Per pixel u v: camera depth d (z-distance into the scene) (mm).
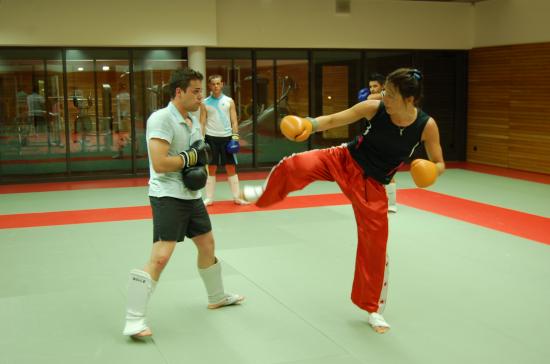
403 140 3580
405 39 12094
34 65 10328
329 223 6980
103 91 10711
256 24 11086
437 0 12125
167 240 3670
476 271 5082
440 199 8523
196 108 3705
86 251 5824
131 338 3715
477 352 3500
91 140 10812
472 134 12812
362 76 12133
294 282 4812
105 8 10031
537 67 10961
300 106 11867
